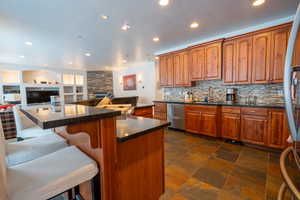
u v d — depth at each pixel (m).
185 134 3.60
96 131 0.90
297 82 0.88
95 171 0.92
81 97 7.57
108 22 2.52
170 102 3.90
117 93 7.91
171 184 1.72
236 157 2.35
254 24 2.68
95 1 1.93
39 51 4.13
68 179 0.81
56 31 2.84
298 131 0.85
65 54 4.54
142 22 2.54
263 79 2.69
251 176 1.84
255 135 2.63
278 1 1.99
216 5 2.07
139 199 1.20
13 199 0.66
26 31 2.82
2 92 5.39
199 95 3.92
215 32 3.03
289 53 0.90
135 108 2.59
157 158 1.34
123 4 2.01
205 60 3.41
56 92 6.71
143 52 4.51
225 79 3.16
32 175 0.79
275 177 1.80
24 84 5.86
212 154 2.47
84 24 2.58
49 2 1.92
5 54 4.35
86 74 7.65
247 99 3.17
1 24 2.52
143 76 6.55
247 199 1.47
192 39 3.43
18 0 1.86
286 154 0.79
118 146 1.01
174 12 2.23
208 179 1.80
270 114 2.46
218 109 3.05
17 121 2.15
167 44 3.77
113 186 0.98
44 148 1.22
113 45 3.78
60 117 0.72
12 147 1.18
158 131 1.33
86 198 1.22
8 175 0.78
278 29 2.51
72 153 1.04
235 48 3.00
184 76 3.85
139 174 1.18
